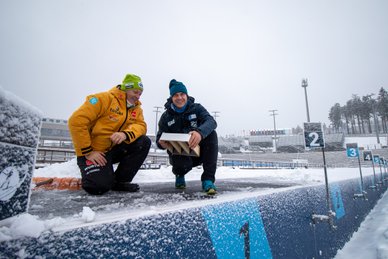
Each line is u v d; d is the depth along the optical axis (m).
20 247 0.55
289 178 4.77
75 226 0.65
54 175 3.56
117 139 1.77
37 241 0.58
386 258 2.76
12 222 0.61
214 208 1.17
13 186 0.65
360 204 5.19
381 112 70.19
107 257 0.69
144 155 2.12
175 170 2.35
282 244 1.75
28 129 0.72
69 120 1.67
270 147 69.19
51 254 0.59
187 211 1.01
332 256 2.82
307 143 2.83
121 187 2.05
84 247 0.65
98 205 1.19
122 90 2.03
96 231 0.69
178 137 1.75
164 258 0.86
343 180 3.99
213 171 1.96
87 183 1.64
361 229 4.55
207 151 2.01
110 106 1.88
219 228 1.17
